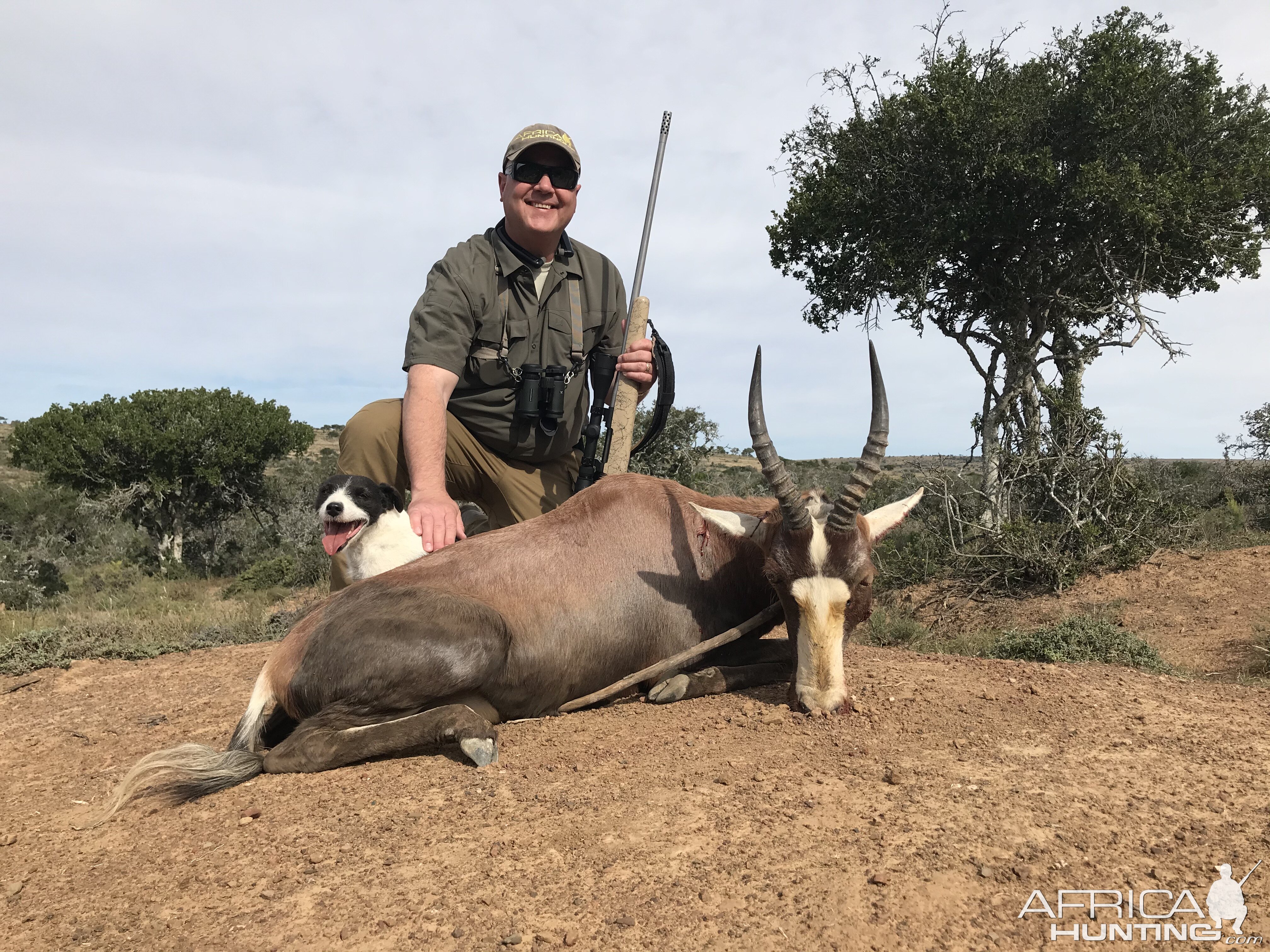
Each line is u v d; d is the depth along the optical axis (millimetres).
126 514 31812
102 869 3029
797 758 3754
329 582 18438
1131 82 17484
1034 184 18016
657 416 5699
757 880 2713
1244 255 19531
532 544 4559
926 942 2389
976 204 18594
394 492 6531
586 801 3324
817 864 2795
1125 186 17250
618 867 2820
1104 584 12859
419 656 3852
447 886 2734
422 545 6070
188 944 2512
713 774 3561
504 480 6094
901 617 12641
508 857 2898
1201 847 2922
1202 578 12305
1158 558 13500
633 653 4672
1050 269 19922
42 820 3646
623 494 4879
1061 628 7555
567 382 5930
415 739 3795
